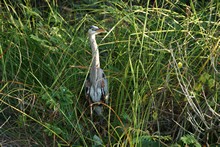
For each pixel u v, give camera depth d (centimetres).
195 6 1261
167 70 1043
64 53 1142
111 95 1089
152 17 1190
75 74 1110
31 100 1093
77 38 1175
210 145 989
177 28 1171
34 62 1143
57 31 1174
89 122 1064
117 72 1102
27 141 1037
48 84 1134
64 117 1039
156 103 1043
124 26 1184
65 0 1397
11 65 1128
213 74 1064
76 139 1024
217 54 1070
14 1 1302
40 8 1394
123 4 1223
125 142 958
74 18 1312
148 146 977
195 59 1102
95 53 1049
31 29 1195
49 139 1035
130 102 1023
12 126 1080
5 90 1112
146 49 1080
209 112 1027
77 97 1104
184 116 1023
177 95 1059
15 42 1155
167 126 1057
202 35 1125
